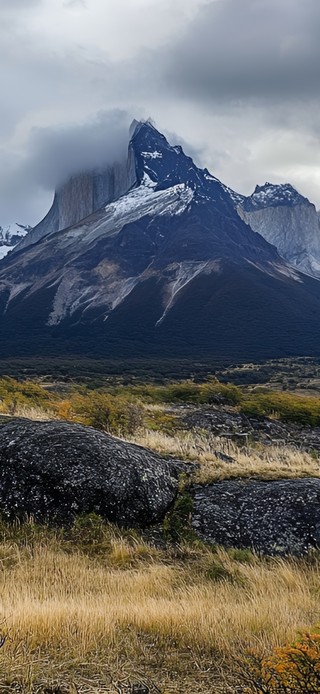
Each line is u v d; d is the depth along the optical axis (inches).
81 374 3280.0
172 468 464.4
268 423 1000.9
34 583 296.0
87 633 207.0
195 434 798.5
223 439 775.1
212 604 262.5
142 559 349.1
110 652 194.1
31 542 358.9
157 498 410.6
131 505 396.8
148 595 284.0
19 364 4220.0
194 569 336.8
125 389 1326.3
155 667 187.0
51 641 198.5
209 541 382.9
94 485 395.2
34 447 419.8
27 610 228.5
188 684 173.5
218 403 1179.9
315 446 882.8
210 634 216.4
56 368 3811.5
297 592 298.7
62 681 166.6
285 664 156.7
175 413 1016.2
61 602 257.8
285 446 826.8
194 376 3474.4
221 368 4232.3
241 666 175.3
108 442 442.3
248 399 1179.3
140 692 163.8
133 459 427.5
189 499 424.8
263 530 383.9
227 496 424.8
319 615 251.4
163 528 393.1
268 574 328.2
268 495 414.0
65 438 432.5
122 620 227.1
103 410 823.7
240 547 377.1
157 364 4574.3
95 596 278.7
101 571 324.5
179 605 258.4
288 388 2842.0
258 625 229.3
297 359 5270.7
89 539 367.2
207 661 193.5
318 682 152.6
